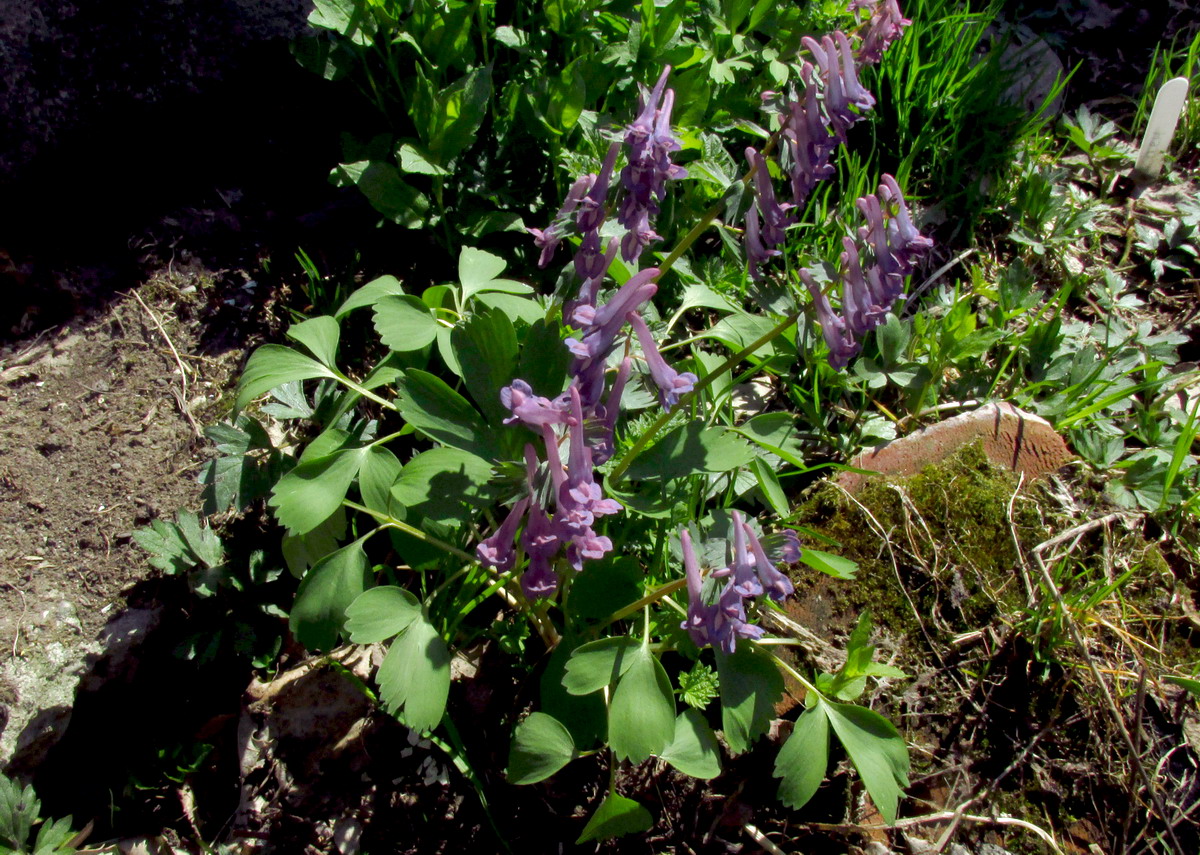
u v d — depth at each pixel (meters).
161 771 0.33
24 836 0.29
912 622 0.34
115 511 0.36
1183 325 0.45
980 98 0.48
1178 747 0.32
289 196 0.43
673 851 0.31
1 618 0.33
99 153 0.41
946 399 0.41
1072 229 0.46
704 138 0.41
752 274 0.29
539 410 0.24
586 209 0.27
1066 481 0.38
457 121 0.37
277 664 0.34
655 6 0.41
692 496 0.34
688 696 0.31
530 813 0.32
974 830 0.31
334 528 0.31
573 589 0.29
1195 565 0.36
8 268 0.40
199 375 0.39
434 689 0.27
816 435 0.39
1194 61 0.53
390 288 0.33
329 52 0.40
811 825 0.32
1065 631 0.33
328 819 0.32
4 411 0.37
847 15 0.44
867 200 0.26
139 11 0.40
